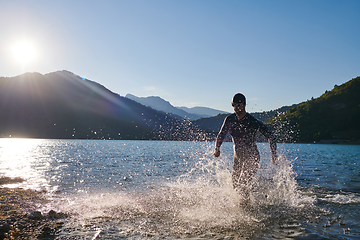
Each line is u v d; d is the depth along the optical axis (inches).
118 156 578.9
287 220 113.9
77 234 93.9
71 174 271.1
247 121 145.2
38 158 530.9
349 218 116.2
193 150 740.7
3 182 216.2
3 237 87.4
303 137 2896.2
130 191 177.5
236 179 142.9
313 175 267.0
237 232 98.4
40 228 98.3
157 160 459.8
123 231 98.5
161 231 99.2
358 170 319.9
